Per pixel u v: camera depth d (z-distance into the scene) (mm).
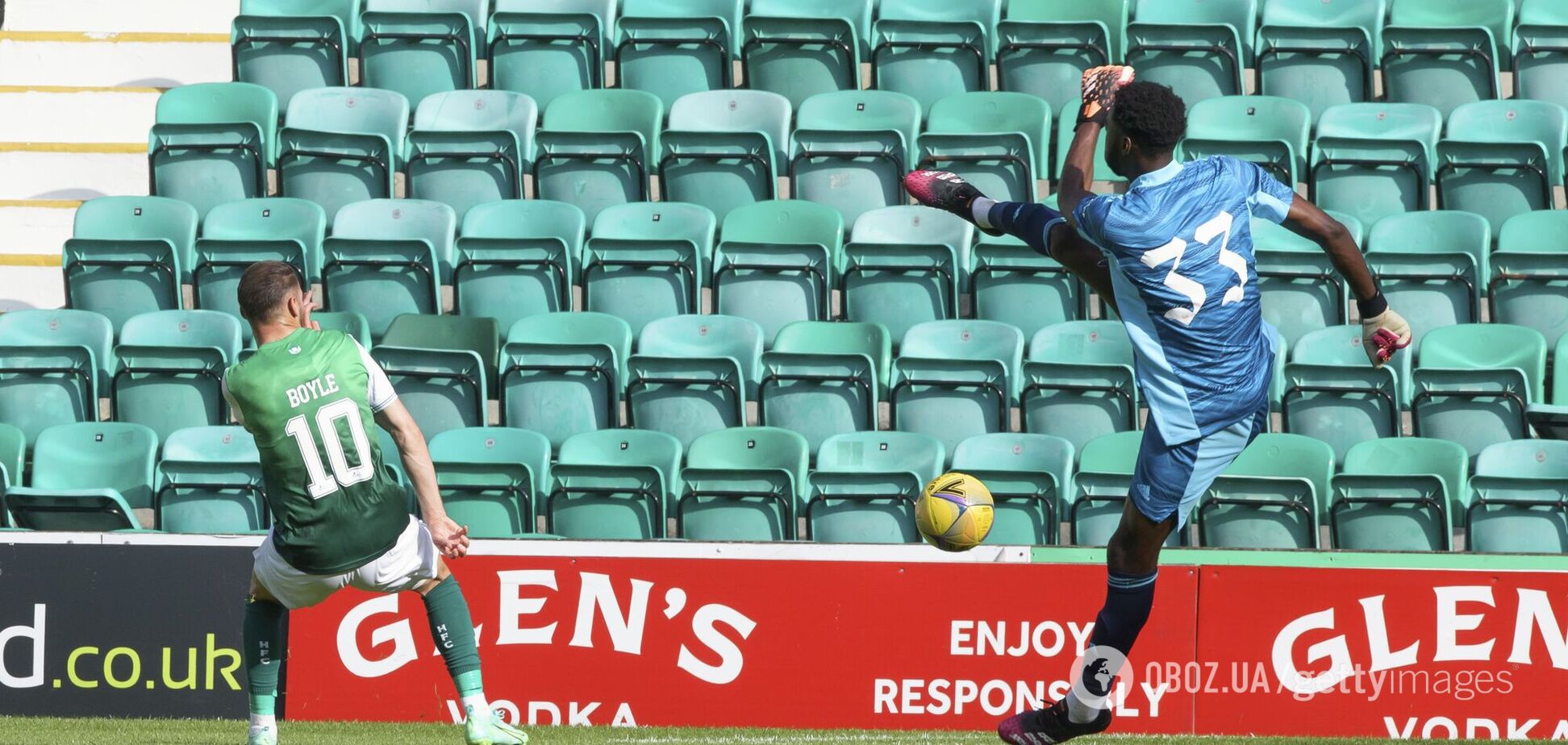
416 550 18094
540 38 43781
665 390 34656
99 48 46500
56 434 33156
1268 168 39719
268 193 41156
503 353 34875
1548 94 43375
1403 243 38156
